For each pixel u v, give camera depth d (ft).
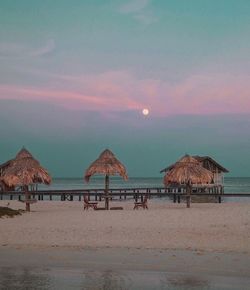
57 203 122.72
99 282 31.55
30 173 86.17
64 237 49.37
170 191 192.85
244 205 103.60
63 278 32.68
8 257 39.60
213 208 89.81
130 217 67.67
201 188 159.02
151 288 29.94
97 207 97.30
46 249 42.75
